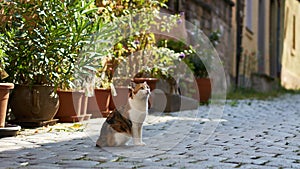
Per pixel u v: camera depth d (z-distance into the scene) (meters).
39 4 5.67
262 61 18.28
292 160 3.92
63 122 6.05
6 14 5.62
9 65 5.61
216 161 3.84
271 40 20.17
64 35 5.70
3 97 4.96
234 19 14.73
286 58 21.89
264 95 13.67
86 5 5.84
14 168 3.47
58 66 5.71
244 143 4.77
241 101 10.85
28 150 4.21
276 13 20.28
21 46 5.59
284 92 17.75
